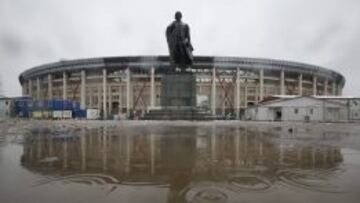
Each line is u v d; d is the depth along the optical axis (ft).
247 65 192.24
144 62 186.39
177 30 68.74
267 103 147.13
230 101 195.83
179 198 7.96
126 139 25.75
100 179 10.12
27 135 31.76
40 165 12.84
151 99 185.16
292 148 19.61
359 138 30.32
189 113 69.41
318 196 8.09
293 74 211.82
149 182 9.75
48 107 165.68
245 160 14.29
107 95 199.11
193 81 69.41
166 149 18.57
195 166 12.66
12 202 7.47
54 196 8.02
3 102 176.65
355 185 9.36
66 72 209.56
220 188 8.96
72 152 17.06
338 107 138.41
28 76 245.86
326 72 227.81
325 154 16.62
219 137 28.30
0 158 14.78
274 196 8.10
